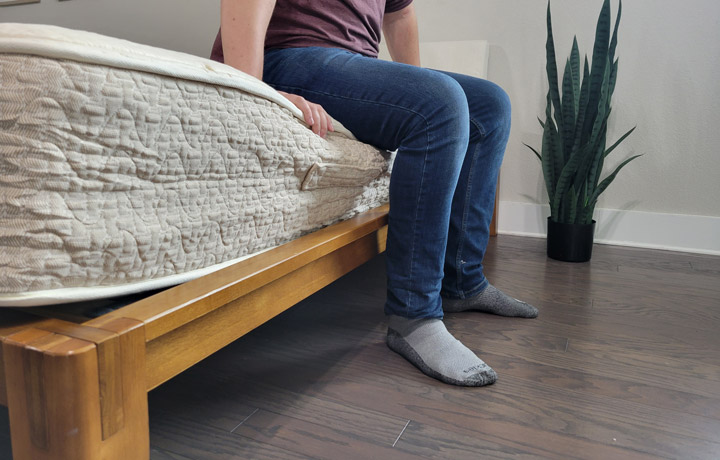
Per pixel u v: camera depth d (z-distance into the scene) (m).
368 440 0.79
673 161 2.05
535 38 2.20
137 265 0.61
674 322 1.29
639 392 0.94
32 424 0.47
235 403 0.89
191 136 0.64
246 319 0.74
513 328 1.24
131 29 3.01
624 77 2.08
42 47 0.49
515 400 0.91
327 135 1.01
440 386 0.96
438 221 1.01
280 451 0.76
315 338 1.17
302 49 1.10
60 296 0.54
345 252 1.10
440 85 0.98
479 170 1.23
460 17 2.32
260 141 0.75
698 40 1.96
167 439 0.78
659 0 1.99
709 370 1.03
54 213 0.52
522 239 2.24
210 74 0.65
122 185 0.58
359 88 1.04
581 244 1.86
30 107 0.49
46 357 0.45
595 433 0.81
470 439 0.79
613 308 1.39
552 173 1.94
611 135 2.13
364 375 1.00
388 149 1.12
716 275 1.71
